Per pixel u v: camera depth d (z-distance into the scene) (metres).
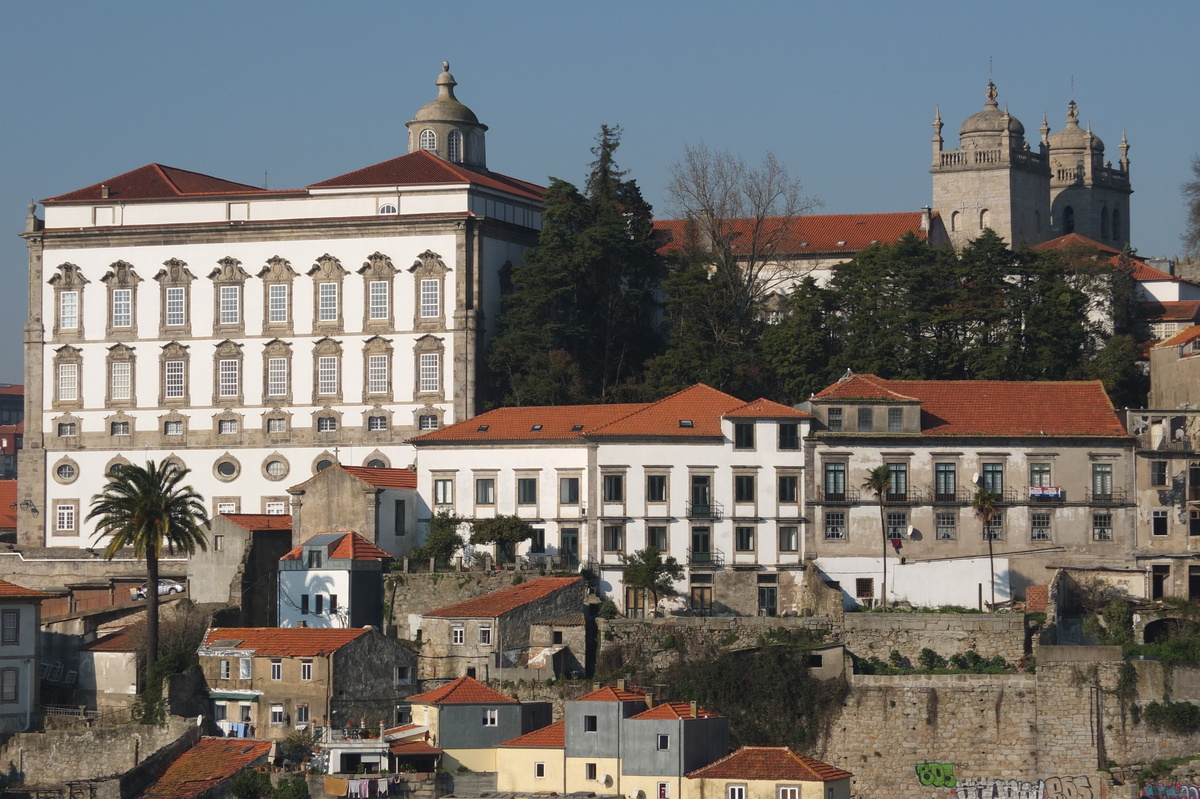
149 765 177.12
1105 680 177.75
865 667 183.75
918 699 178.62
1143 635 190.50
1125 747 176.88
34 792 176.12
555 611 191.75
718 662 181.25
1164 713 176.62
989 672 181.12
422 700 178.00
